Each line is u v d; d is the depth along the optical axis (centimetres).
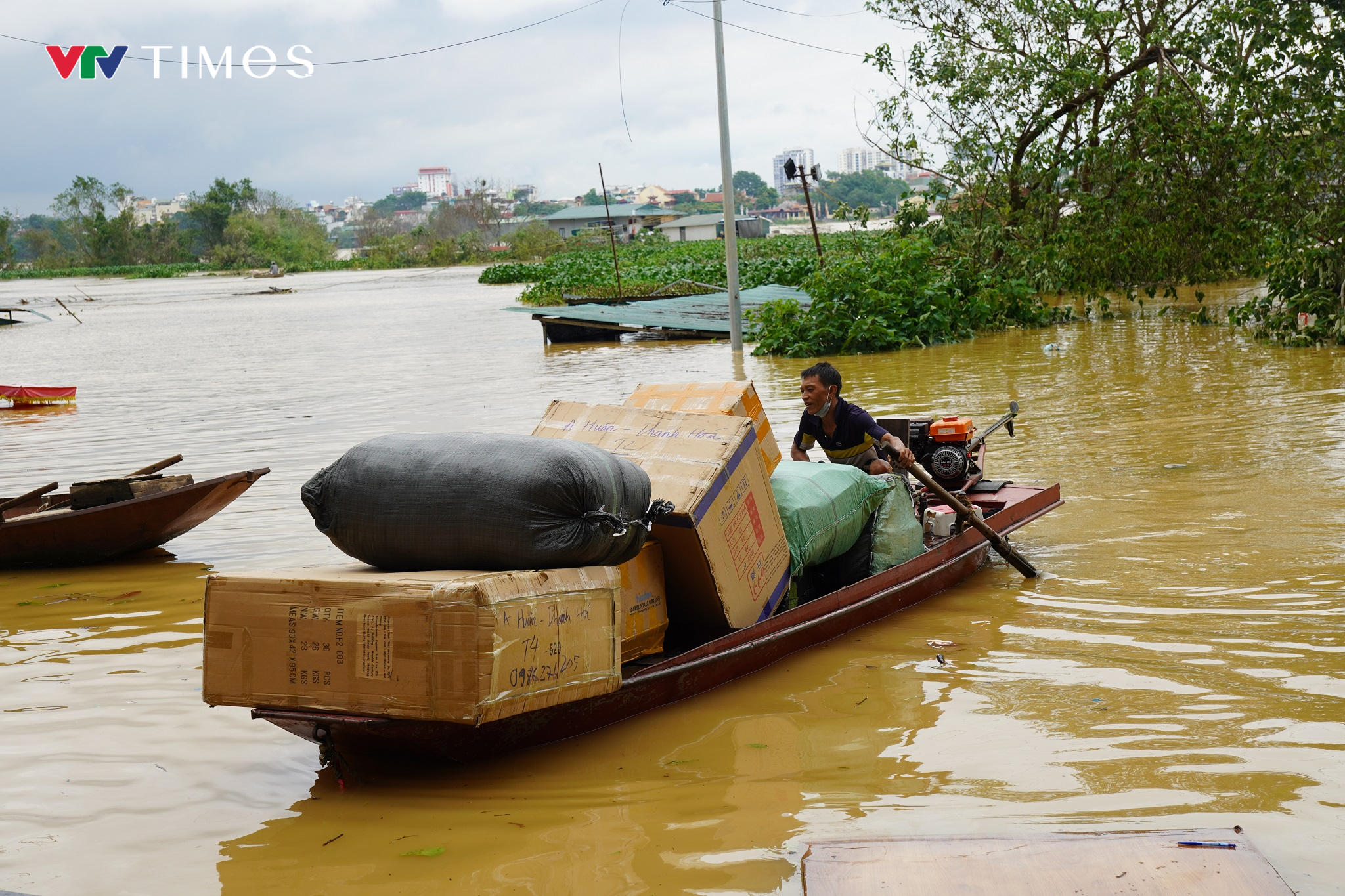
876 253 2481
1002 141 2423
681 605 507
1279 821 343
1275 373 1318
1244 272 2195
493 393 1584
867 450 644
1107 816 351
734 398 541
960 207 2542
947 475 698
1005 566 668
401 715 368
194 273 12088
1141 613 557
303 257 12450
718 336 2280
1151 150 2091
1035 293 2219
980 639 541
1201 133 2022
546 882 328
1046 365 1542
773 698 476
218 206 13600
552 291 4172
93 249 13125
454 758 404
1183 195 2061
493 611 359
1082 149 2317
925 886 305
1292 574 597
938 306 1955
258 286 7606
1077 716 437
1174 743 405
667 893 320
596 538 398
